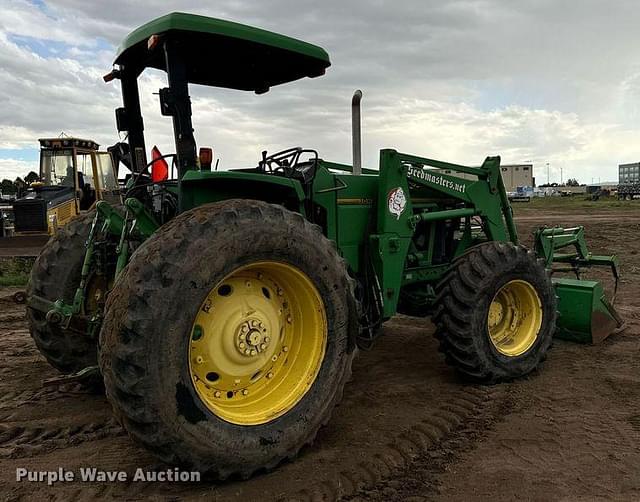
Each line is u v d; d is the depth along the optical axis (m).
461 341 4.38
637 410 3.95
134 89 4.27
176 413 2.71
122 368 2.63
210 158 3.44
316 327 3.35
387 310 4.57
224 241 2.88
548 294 4.84
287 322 3.41
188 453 2.77
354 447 3.43
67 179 13.05
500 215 5.49
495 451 3.38
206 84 4.75
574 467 3.17
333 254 3.37
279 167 4.36
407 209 4.68
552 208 33.81
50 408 4.04
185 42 3.56
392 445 3.45
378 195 4.57
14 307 8.11
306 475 3.09
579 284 5.61
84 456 3.32
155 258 2.73
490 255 4.50
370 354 5.44
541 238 6.05
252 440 2.97
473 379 4.53
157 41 3.34
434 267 5.21
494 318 4.79
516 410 4.00
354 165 4.71
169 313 2.68
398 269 4.64
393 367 5.03
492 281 4.45
